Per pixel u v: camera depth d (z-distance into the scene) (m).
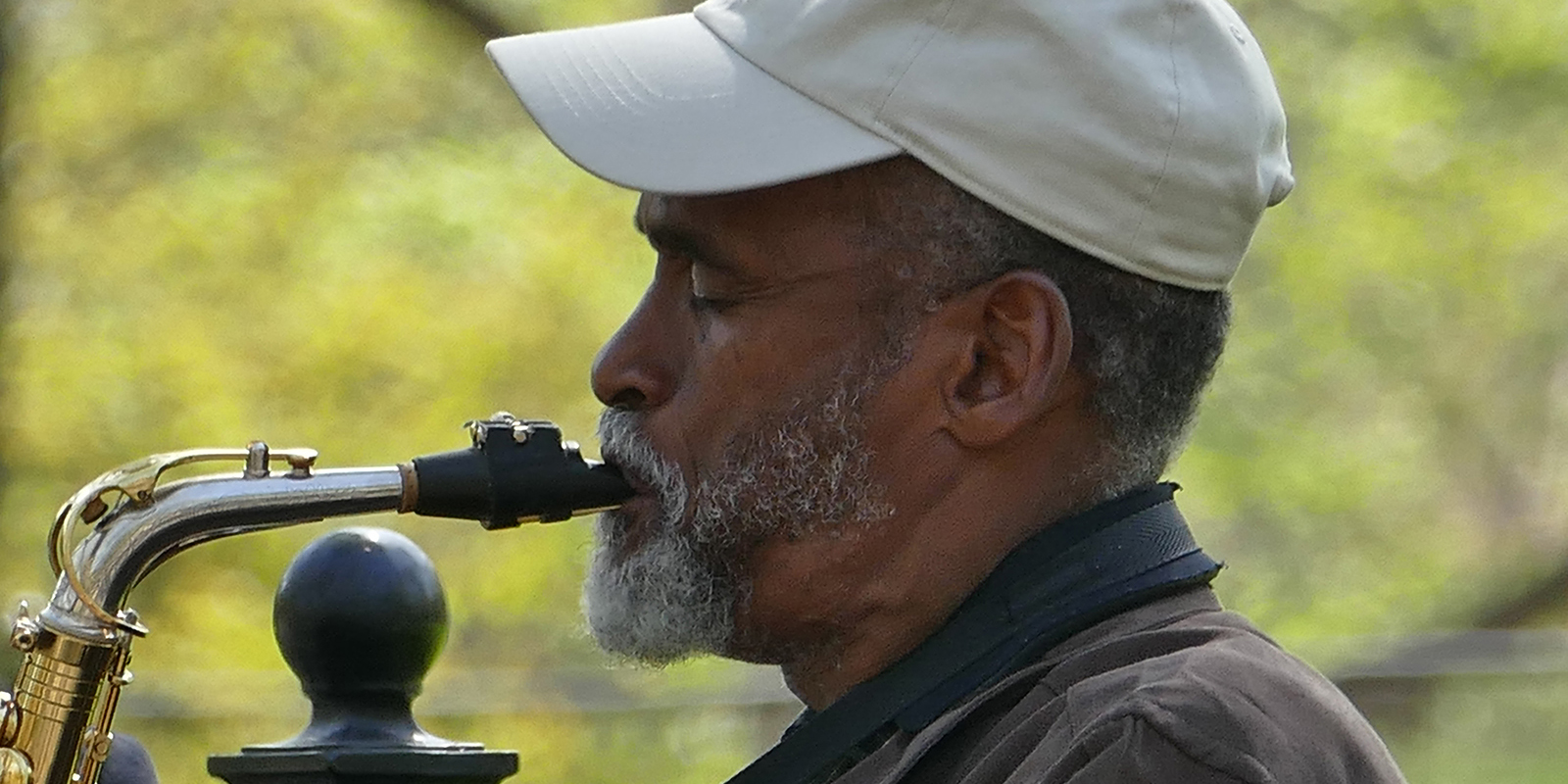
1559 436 42.03
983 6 8.67
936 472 8.84
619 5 38.34
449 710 34.12
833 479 8.84
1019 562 8.75
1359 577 40.84
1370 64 39.47
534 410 36.66
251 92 38.00
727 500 8.91
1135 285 8.80
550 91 8.95
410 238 36.81
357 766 8.15
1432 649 35.75
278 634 8.44
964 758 8.38
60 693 9.02
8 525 35.59
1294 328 39.25
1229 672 8.05
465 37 38.22
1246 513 39.62
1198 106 8.71
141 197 37.34
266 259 37.19
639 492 9.11
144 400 36.22
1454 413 41.53
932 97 8.65
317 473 9.11
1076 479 8.87
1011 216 8.70
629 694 34.25
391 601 8.37
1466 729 34.28
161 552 9.07
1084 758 7.75
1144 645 8.38
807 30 8.80
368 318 35.94
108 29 37.78
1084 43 8.62
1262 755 7.74
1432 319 40.38
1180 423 9.03
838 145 8.69
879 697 8.76
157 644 34.81
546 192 37.34
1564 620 43.78
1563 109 39.62
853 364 8.85
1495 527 43.34
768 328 8.90
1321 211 39.22
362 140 38.25
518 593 36.38
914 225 8.80
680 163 8.71
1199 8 8.83
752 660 9.18
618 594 9.06
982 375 8.84
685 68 8.93
